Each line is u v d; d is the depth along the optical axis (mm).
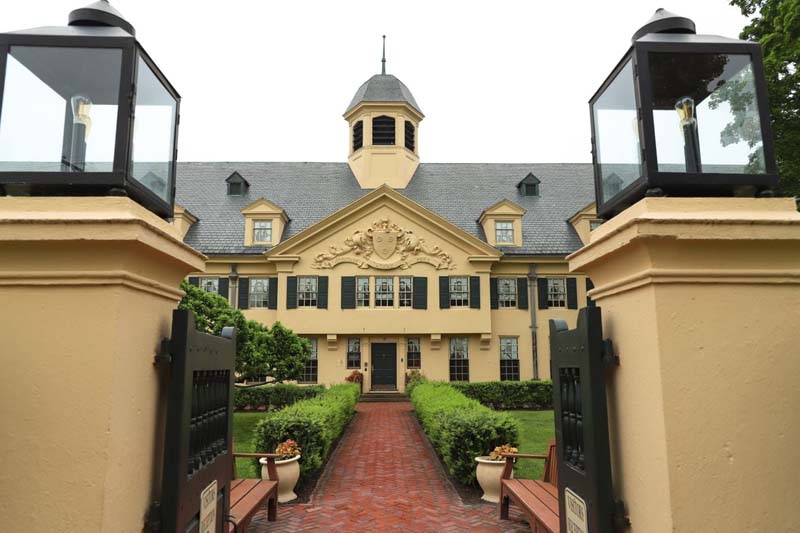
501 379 21906
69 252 2023
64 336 2004
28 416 1968
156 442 2363
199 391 2697
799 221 2064
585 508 2482
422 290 21734
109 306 2018
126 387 2080
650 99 2277
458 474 7312
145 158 2467
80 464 1936
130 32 2453
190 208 24078
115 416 1988
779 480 2004
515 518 5926
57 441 1952
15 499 1933
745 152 2336
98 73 2287
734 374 2051
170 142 2779
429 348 21812
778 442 2027
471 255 22000
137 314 2186
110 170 2211
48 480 1937
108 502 1939
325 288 21641
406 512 6188
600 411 2379
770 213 2195
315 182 25906
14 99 2225
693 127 2352
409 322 21516
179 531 2289
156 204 2545
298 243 21781
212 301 12195
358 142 26297
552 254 22516
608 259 2375
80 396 1971
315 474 8195
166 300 2512
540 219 24344
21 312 2016
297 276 21766
